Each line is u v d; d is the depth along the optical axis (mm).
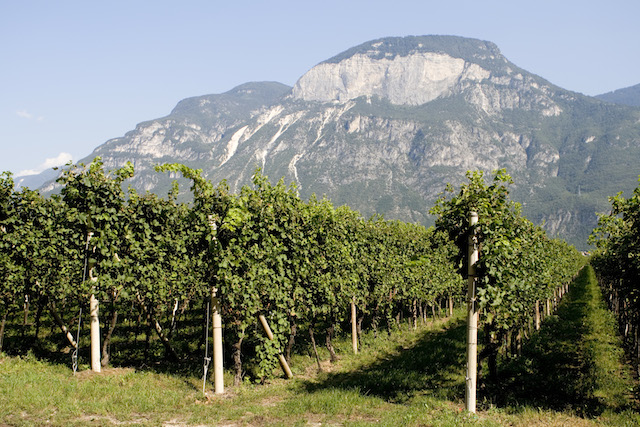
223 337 18062
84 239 13438
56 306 15258
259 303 13555
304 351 18766
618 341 20219
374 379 14469
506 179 11000
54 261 13898
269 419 9859
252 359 16047
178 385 12523
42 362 13383
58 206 14641
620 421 10492
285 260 15164
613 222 15930
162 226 15070
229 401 11398
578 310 30359
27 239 13508
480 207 10867
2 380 10945
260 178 15750
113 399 10477
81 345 16328
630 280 13727
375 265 21828
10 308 14281
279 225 15273
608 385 13883
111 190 13211
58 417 9047
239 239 13273
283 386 13656
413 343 21766
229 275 12648
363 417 10234
